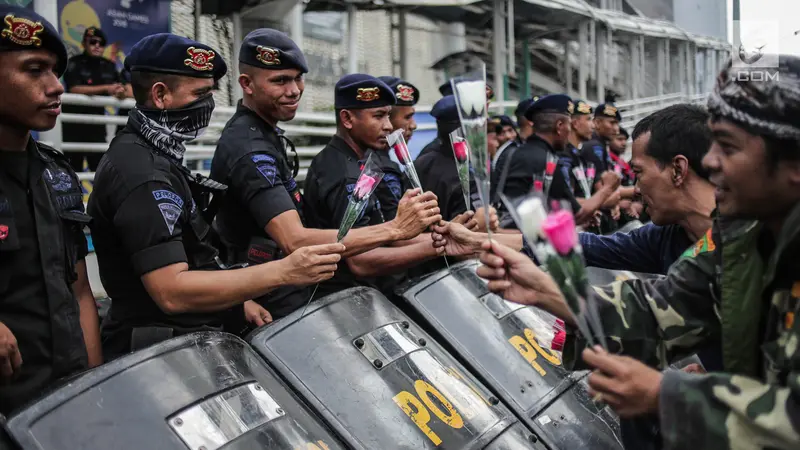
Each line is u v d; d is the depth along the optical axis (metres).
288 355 2.32
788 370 1.42
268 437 1.93
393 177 3.60
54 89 2.07
